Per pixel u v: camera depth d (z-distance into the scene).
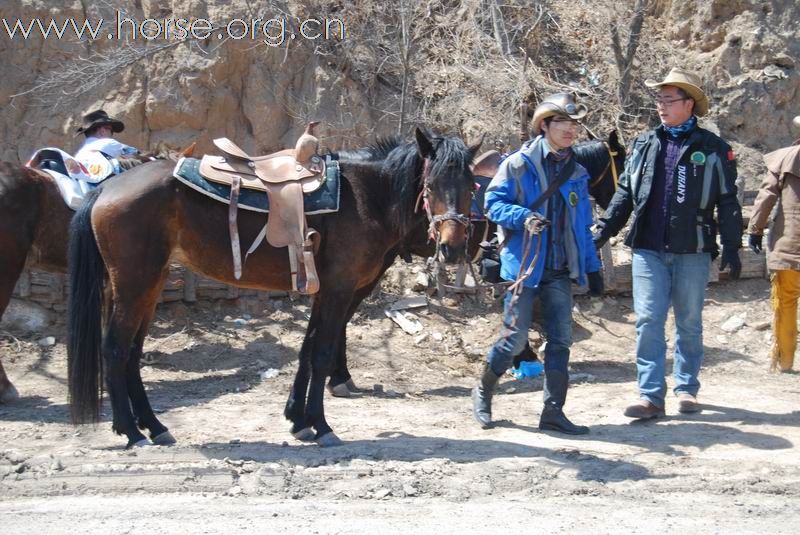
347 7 11.73
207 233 6.33
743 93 12.49
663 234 6.84
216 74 10.92
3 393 7.77
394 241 6.57
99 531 4.76
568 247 6.45
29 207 7.91
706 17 13.10
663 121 6.85
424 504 5.30
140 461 5.98
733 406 7.50
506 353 6.66
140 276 6.21
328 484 5.58
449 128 11.56
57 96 10.91
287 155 6.61
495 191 6.45
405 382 8.62
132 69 10.84
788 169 8.16
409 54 11.49
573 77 12.72
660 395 7.03
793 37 12.76
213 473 5.72
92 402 6.16
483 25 12.62
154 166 6.40
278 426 7.00
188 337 9.34
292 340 9.41
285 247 6.34
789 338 8.60
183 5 11.01
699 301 7.02
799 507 5.22
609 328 9.89
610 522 4.95
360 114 11.42
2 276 7.81
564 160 6.49
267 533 4.73
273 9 11.16
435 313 9.90
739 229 6.77
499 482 5.62
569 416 7.33
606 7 12.70
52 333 9.40
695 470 5.85
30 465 5.88
